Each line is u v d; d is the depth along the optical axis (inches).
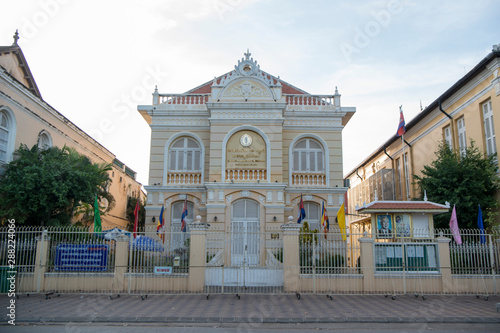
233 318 445.1
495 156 766.5
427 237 635.5
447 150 851.4
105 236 635.5
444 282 605.3
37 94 882.1
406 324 437.7
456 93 885.2
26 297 567.2
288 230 615.8
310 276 604.1
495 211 761.0
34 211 712.4
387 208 666.8
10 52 795.4
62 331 402.6
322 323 439.2
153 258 625.9
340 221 748.0
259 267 617.9
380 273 606.5
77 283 604.7
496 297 581.6
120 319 442.9
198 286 601.3
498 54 725.3
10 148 763.4
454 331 408.5
